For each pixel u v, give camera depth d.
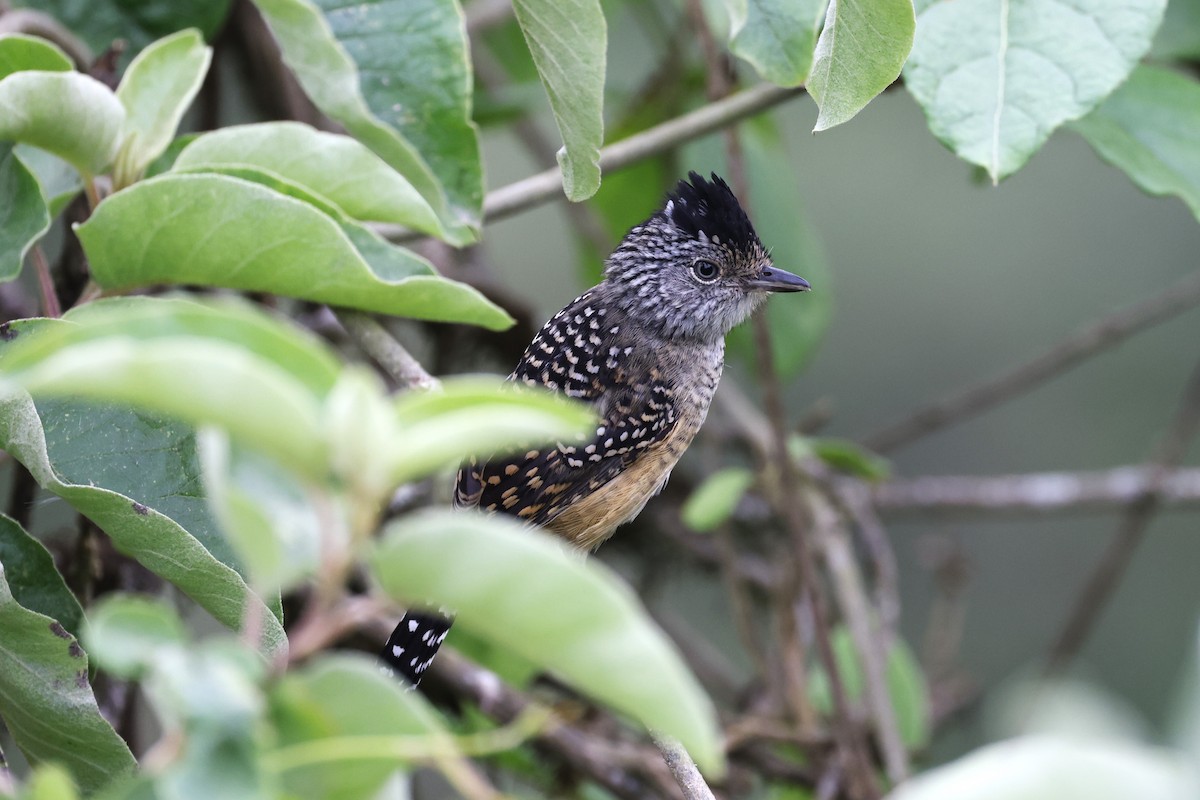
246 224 6.93
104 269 7.27
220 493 3.47
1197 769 3.57
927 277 17.91
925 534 17.95
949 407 14.00
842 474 13.46
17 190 7.21
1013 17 7.27
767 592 13.48
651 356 10.81
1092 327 13.69
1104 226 17.86
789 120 18.11
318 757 3.70
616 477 10.65
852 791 10.80
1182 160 8.98
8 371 3.59
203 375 3.36
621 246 11.34
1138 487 13.30
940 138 7.16
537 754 10.87
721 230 11.01
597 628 3.68
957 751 14.43
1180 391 17.58
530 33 6.14
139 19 10.14
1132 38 7.18
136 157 7.87
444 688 11.07
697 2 10.73
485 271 12.68
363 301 7.45
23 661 5.70
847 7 5.63
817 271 12.88
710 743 3.67
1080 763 3.54
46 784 3.48
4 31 8.77
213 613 5.94
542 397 3.64
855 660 12.20
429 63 8.43
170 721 3.41
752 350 12.95
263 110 12.00
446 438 3.55
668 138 9.41
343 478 3.56
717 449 13.65
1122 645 17.22
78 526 8.82
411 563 3.68
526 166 17.53
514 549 3.65
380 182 7.86
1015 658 17.33
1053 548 17.75
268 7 7.75
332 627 3.62
